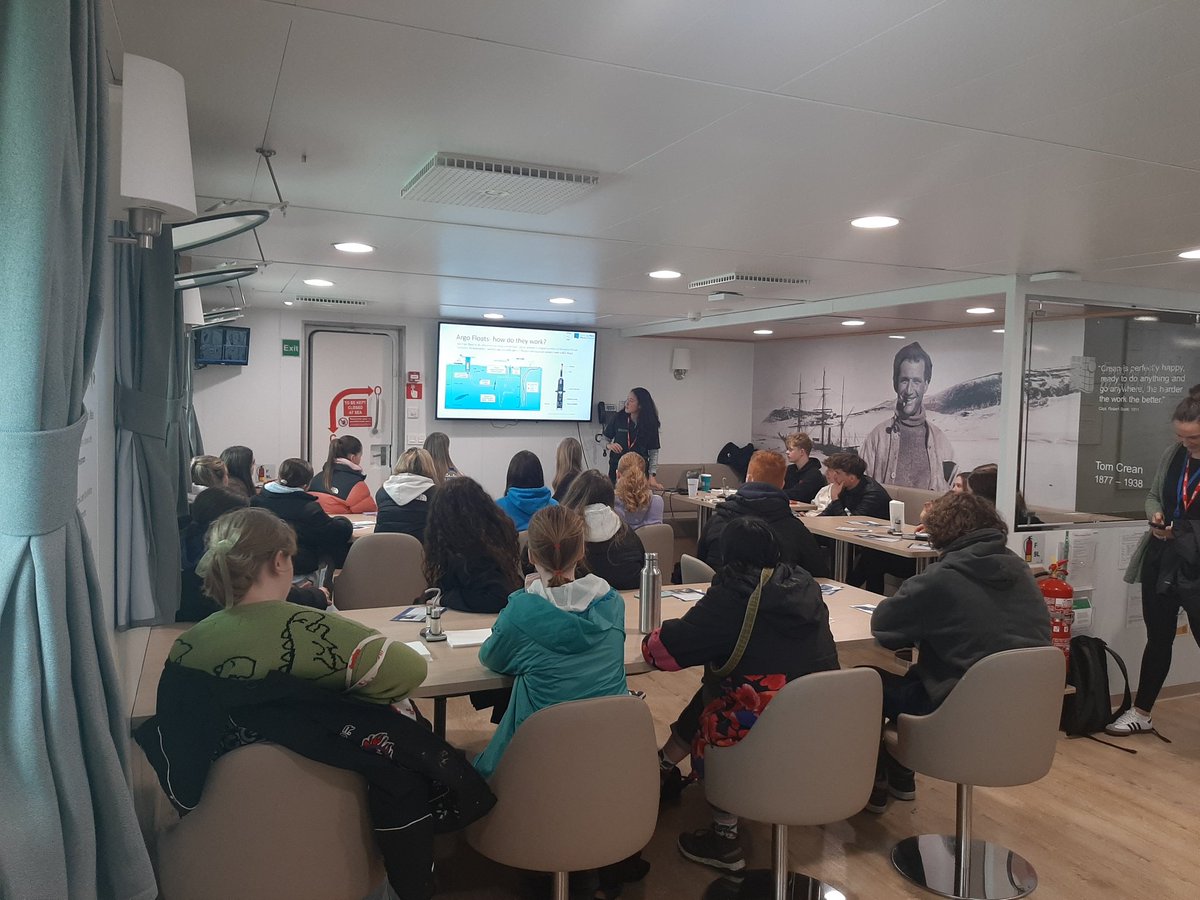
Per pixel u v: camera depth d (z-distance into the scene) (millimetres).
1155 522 4309
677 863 2785
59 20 926
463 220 3609
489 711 3994
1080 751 3943
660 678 4637
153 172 1497
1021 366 4656
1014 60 1812
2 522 973
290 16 1674
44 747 996
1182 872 2861
